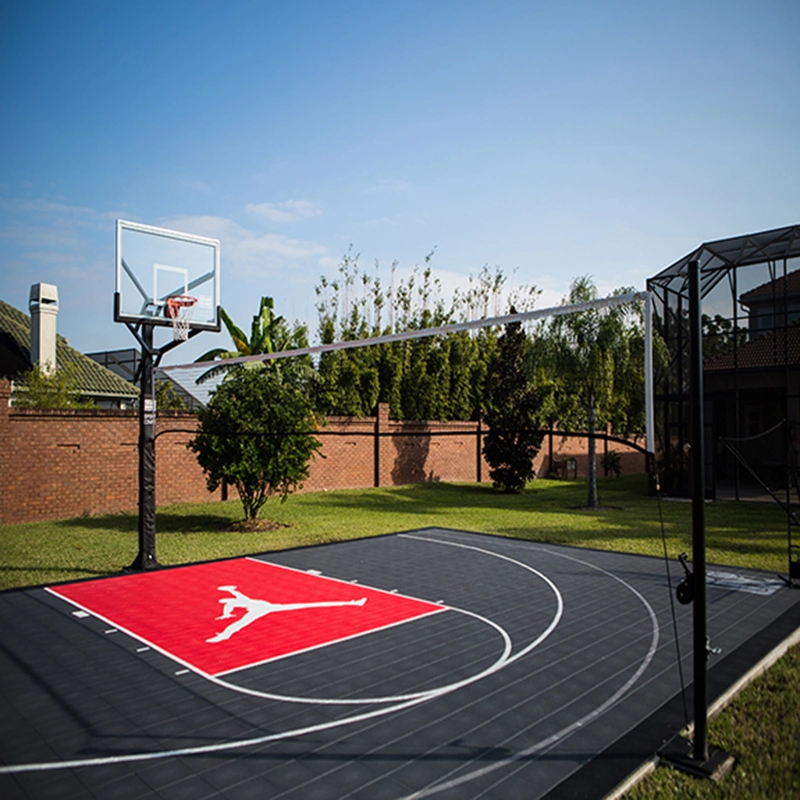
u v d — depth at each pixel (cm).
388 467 2281
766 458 1953
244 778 396
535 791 378
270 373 1438
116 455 1512
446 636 670
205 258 1073
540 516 1599
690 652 619
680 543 1206
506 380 2238
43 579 921
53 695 524
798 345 1817
